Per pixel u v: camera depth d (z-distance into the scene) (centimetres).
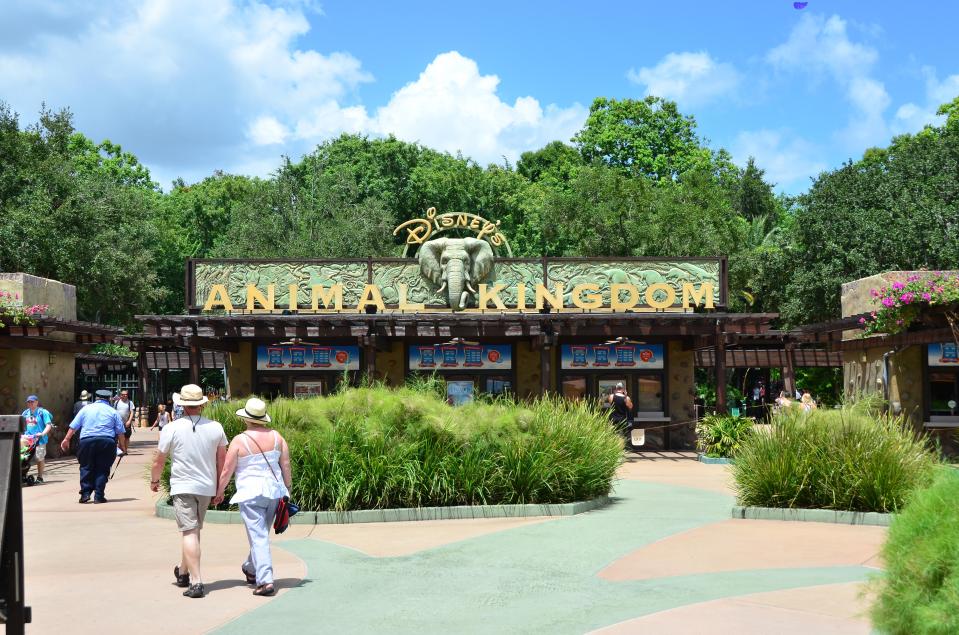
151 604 677
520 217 5100
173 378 5022
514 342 2414
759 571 766
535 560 839
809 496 1096
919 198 3472
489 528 1040
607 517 1110
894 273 2030
